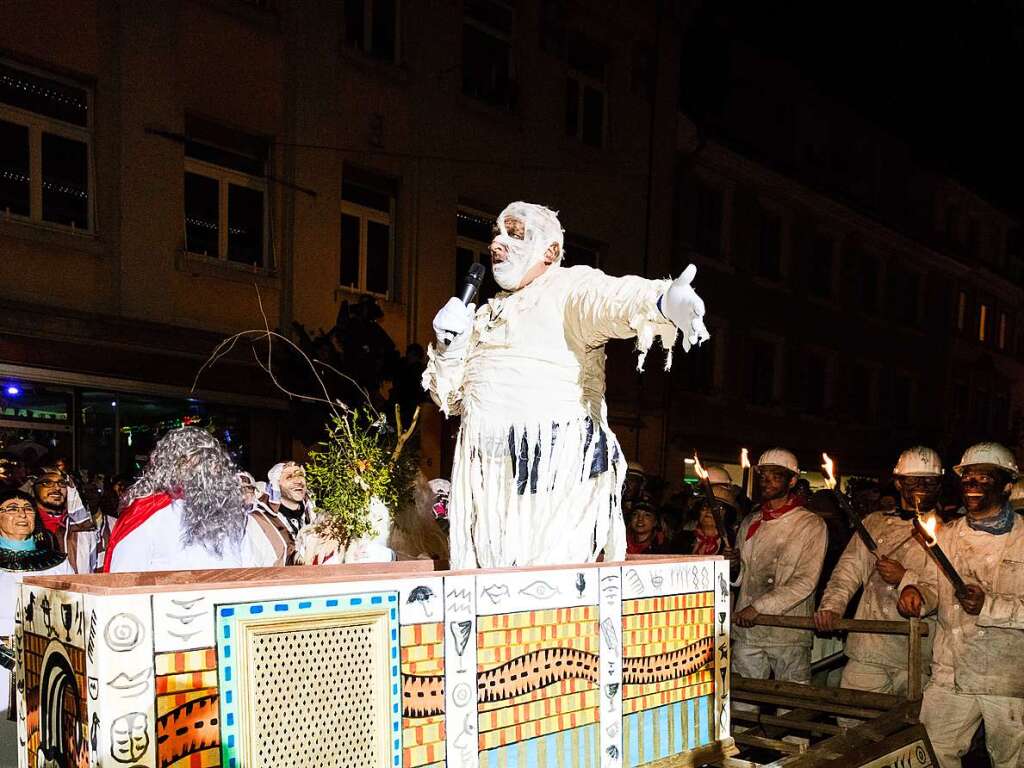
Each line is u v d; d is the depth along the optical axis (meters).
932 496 4.75
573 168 15.40
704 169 18.25
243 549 3.49
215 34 10.77
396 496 3.47
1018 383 30.53
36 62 9.42
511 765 2.26
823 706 3.74
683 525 8.21
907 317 25.17
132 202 10.05
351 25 12.38
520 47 14.60
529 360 2.78
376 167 12.50
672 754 2.72
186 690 1.75
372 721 2.00
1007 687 3.99
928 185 26.12
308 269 11.60
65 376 9.32
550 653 2.38
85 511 5.74
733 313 18.94
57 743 1.87
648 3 16.78
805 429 20.95
